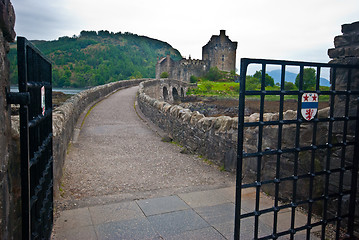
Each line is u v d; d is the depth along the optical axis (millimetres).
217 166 6301
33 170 2078
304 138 3979
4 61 1668
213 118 6766
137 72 134250
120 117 13547
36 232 2148
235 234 2773
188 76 92688
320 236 3385
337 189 3564
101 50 154500
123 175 5605
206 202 4273
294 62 2873
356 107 3348
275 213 2943
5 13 1551
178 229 3459
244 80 2605
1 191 1562
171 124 9453
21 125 1763
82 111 13938
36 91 2234
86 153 7316
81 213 3801
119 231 3373
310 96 3008
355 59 3309
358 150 3328
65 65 132750
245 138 5246
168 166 6312
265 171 4684
